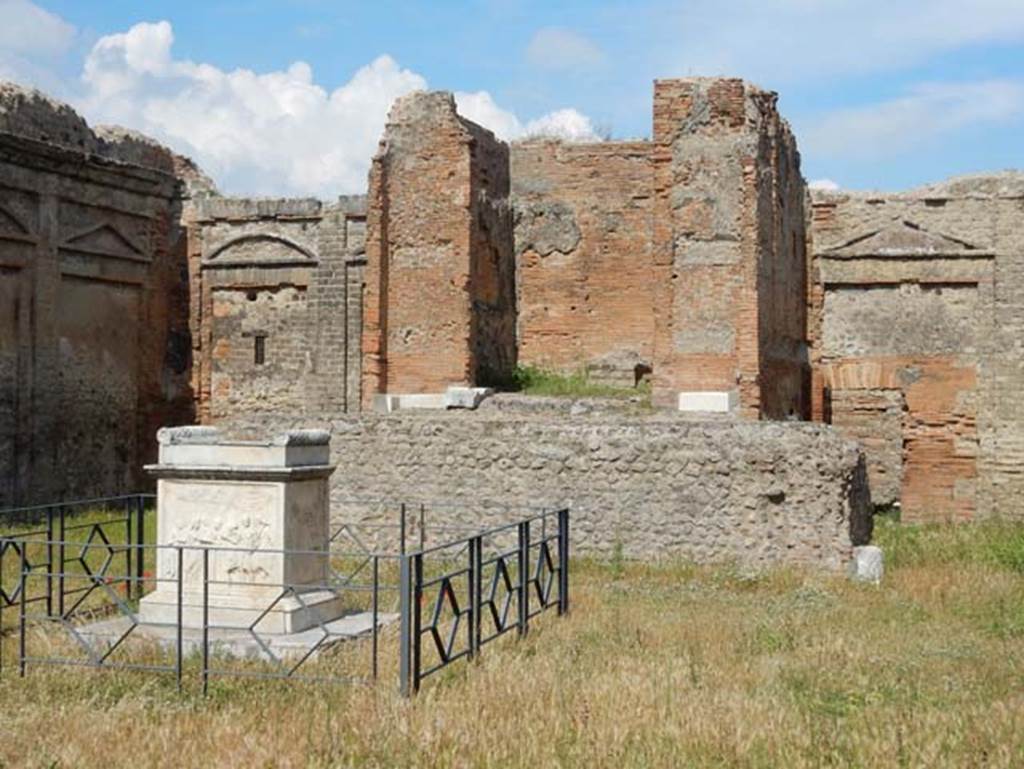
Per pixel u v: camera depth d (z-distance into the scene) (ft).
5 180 79.77
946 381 86.28
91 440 87.10
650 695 33.65
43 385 82.89
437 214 79.20
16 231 81.00
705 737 29.96
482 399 75.87
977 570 58.85
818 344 88.17
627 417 67.77
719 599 52.47
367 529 67.56
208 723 31.60
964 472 85.76
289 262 91.45
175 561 43.14
